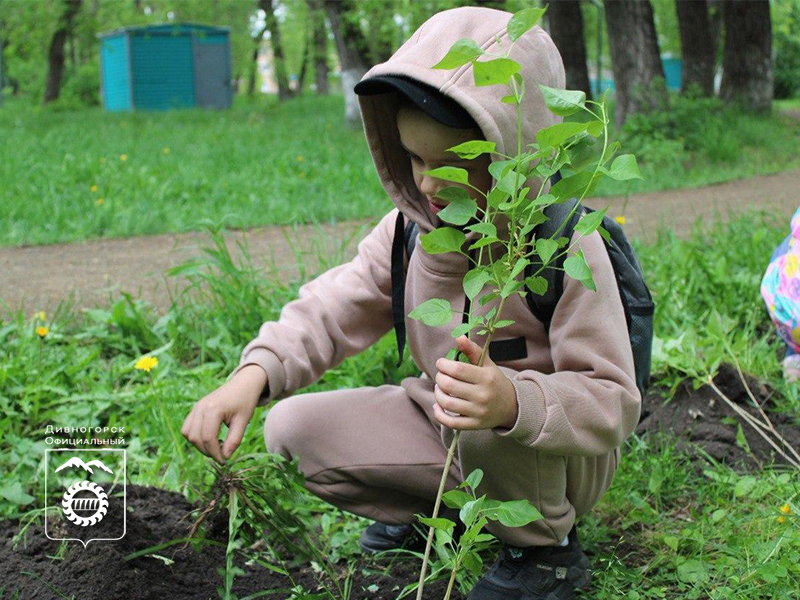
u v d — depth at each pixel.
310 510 2.59
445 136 1.88
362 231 6.90
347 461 2.24
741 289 4.36
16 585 2.10
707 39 17.12
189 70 27.22
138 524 2.30
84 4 28.78
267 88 67.50
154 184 8.75
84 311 4.21
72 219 7.18
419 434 2.27
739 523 2.42
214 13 35.53
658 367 3.36
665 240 6.08
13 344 3.73
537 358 2.03
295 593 2.05
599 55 26.97
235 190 8.77
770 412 3.19
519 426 1.76
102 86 29.52
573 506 2.13
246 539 2.15
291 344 2.20
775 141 14.09
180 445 2.89
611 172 1.51
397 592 2.20
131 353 3.91
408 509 2.33
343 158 11.19
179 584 2.14
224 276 4.34
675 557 2.27
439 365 1.72
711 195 9.32
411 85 1.85
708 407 3.17
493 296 1.66
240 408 2.09
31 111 25.39
